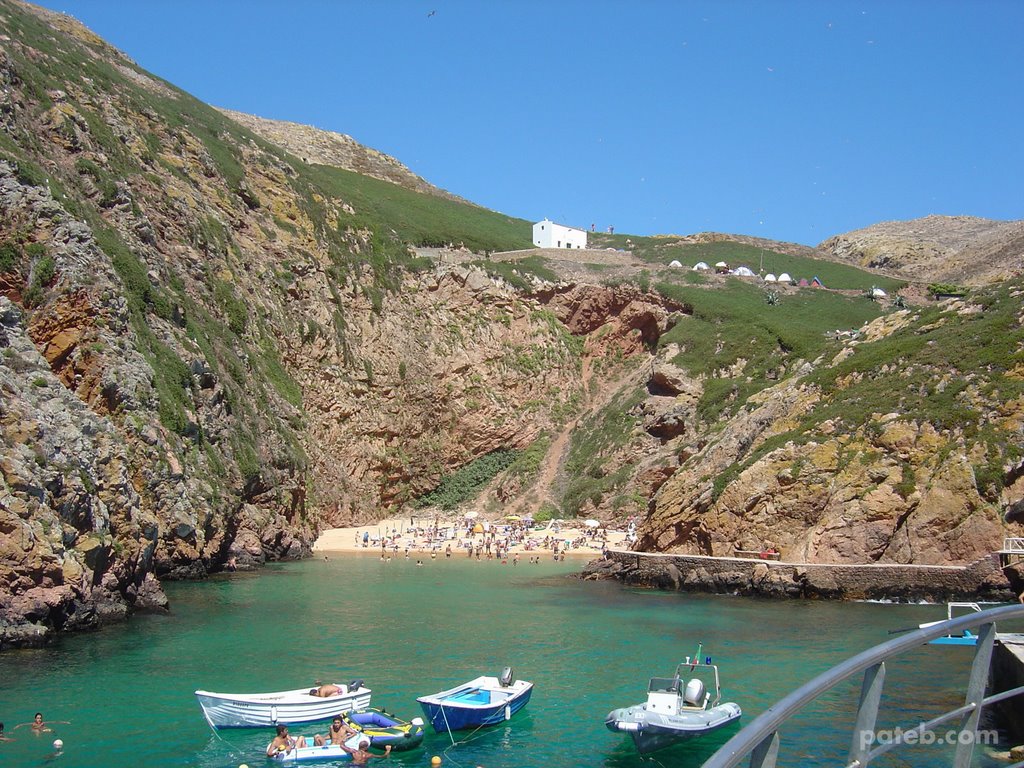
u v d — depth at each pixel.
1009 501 40.34
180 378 52.41
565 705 24.17
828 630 33.97
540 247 118.75
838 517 43.50
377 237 93.94
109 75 75.88
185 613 37.75
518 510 81.75
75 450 34.94
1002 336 48.19
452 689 23.42
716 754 4.80
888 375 50.28
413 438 85.50
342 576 52.75
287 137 156.88
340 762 20.02
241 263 72.44
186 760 19.81
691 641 32.22
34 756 19.81
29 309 44.91
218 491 51.69
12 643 28.95
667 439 79.00
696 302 92.25
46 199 48.53
